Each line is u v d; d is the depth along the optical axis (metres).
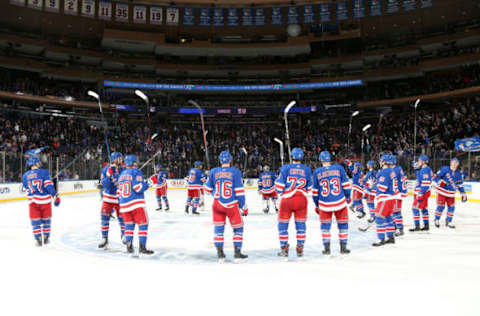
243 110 35.47
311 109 34.88
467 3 30.47
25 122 28.64
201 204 14.25
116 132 32.75
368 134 32.25
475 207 14.51
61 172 21.88
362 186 11.20
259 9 34.19
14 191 17.95
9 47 32.75
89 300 3.76
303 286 4.20
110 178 6.57
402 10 31.61
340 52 38.09
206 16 34.31
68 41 34.84
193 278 4.58
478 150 17.12
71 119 32.44
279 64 37.72
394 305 3.55
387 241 6.92
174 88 36.09
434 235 7.87
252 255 6.02
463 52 32.62
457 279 4.45
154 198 20.58
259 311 3.41
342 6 33.25
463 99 31.08
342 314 3.33
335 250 6.40
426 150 24.33
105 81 34.62
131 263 5.46
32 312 3.43
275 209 13.34
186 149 32.19
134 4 33.41
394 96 34.00
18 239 7.63
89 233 8.48
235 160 30.19
